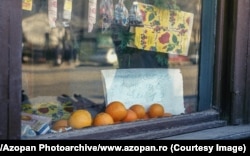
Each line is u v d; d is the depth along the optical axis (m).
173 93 2.74
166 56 2.75
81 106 2.46
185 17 2.77
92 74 2.52
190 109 2.75
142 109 2.52
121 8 2.60
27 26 2.28
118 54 2.60
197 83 2.76
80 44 2.49
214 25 2.69
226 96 2.71
